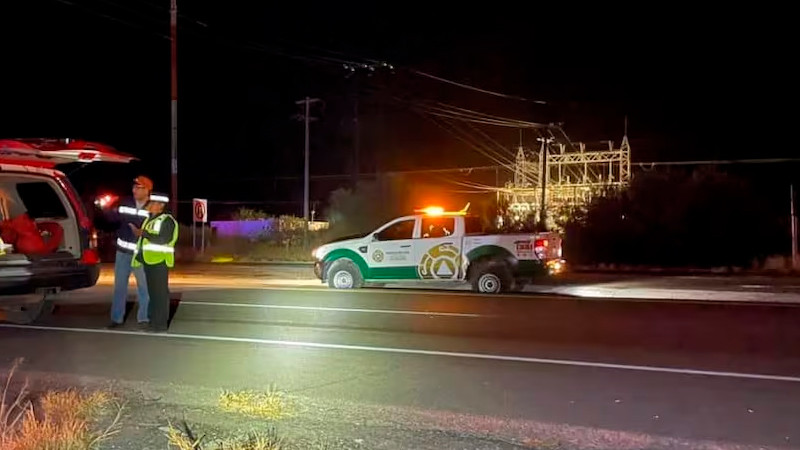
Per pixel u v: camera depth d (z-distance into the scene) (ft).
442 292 57.88
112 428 20.67
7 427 19.30
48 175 37.65
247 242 142.61
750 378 28.14
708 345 34.78
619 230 118.52
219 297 52.39
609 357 31.94
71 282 37.32
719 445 20.62
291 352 32.50
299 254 132.05
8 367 29.40
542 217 127.44
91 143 37.17
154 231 36.94
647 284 76.74
